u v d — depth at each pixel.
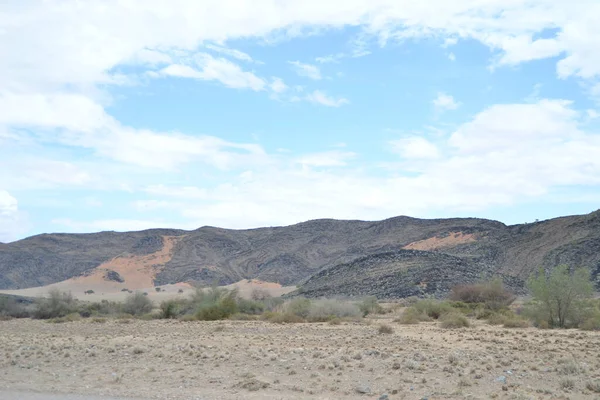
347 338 26.12
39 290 150.38
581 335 26.83
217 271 169.50
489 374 16.03
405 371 16.59
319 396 13.98
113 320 45.41
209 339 26.61
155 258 185.38
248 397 13.86
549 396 13.57
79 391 14.78
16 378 16.91
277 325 35.59
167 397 13.93
